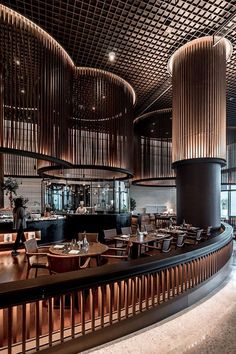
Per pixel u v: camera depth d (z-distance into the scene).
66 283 2.23
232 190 15.64
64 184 13.55
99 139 8.07
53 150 6.25
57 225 8.43
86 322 2.54
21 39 5.57
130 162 9.01
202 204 6.66
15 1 5.27
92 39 6.47
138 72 8.10
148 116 11.65
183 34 6.33
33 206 13.78
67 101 7.07
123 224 9.46
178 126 7.19
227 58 7.25
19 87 5.58
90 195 13.61
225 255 4.89
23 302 2.03
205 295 3.94
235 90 8.98
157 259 3.02
